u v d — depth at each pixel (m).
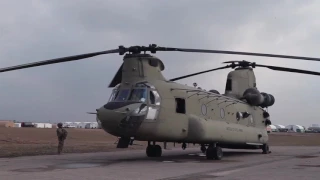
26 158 18.69
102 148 27.77
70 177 11.27
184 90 18.44
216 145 19.66
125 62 17.53
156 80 17.48
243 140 21.53
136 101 16.11
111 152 23.98
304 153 24.38
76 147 28.31
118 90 16.95
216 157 18.48
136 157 19.75
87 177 11.30
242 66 25.11
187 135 18.14
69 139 48.81
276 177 11.60
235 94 24.12
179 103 18.09
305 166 15.31
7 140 39.78
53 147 27.73
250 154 23.39
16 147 27.44
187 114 18.17
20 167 14.22
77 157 19.48
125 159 18.36
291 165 15.76
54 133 63.41
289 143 45.47
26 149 25.23
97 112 16.17
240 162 17.14
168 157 20.05
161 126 16.73
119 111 15.56
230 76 24.47
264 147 24.44
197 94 19.23
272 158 19.81
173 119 17.33
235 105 22.27
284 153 24.47
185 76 23.05
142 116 15.84
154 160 17.91
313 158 19.81
